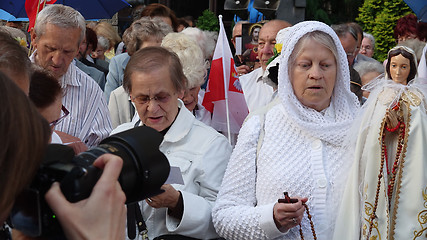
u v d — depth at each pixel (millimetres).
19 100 826
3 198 815
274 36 4129
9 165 810
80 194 935
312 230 2215
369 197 2359
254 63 5137
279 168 2361
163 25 4344
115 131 2861
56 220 942
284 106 2391
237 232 2326
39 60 3354
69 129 3428
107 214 939
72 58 3369
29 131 829
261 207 2305
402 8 7277
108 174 959
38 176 931
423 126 2375
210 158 2607
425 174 2346
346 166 2375
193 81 3270
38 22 3311
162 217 2496
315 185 2330
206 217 2453
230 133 3594
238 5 5820
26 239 978
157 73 2520
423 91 2463
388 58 2750
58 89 2143
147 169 1181
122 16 8820
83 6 5629
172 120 2625
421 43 4660
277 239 2332
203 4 8461
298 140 2402
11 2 4863
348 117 2447
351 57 4582
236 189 2439
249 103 4082
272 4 5355
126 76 2604
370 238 2348
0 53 1425
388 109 2389
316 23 2396
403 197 2354
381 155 2365
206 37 4426
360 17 7523
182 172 2535
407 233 2326
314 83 2371
